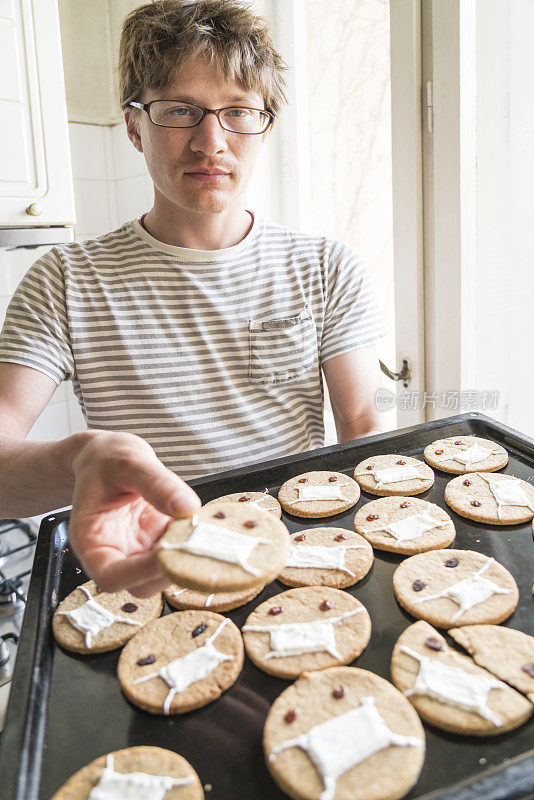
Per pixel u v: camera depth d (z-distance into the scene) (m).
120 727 0.59
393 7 1.35
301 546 0.86
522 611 0.71
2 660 1.09
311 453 1.05
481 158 1.32
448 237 1.37
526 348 1.35
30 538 1.58
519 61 1.25
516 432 1.08
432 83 1.33
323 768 0.51
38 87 1.58
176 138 0.96
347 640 0.68
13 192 1.59
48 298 1.04
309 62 1.78
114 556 0.54
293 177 1.92
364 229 1.71
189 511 0.50
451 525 0.87
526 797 0.43
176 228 1.08
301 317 1.13
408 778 0.50
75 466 0.59
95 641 0.69
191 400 1.08
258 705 0.61
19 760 0.51
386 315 1.69
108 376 1.07
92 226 2.19
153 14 0.95
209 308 1.09
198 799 0.50
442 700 0.58
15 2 1.52
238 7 0.96
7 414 0.94
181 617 0.73
